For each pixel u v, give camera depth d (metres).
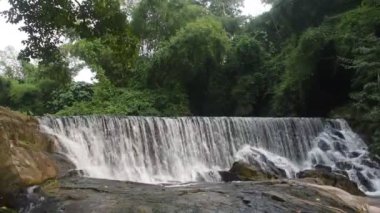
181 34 27.23
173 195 8.20
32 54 10.80
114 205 7.36
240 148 17.64
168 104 25.72
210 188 9.34
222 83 27.92
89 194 8.21
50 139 12.23
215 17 33.66
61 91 29.53
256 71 27.58
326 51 22.08
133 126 15.30
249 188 9.30
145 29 30.33
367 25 20.69
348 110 20.59
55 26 10.70
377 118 17.81
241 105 26.47
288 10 27.67
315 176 14.06
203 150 16.77
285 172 16.20
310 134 19.47
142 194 8.27
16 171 8.61
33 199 8.12
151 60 28.39
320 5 26.31
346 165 17.61
